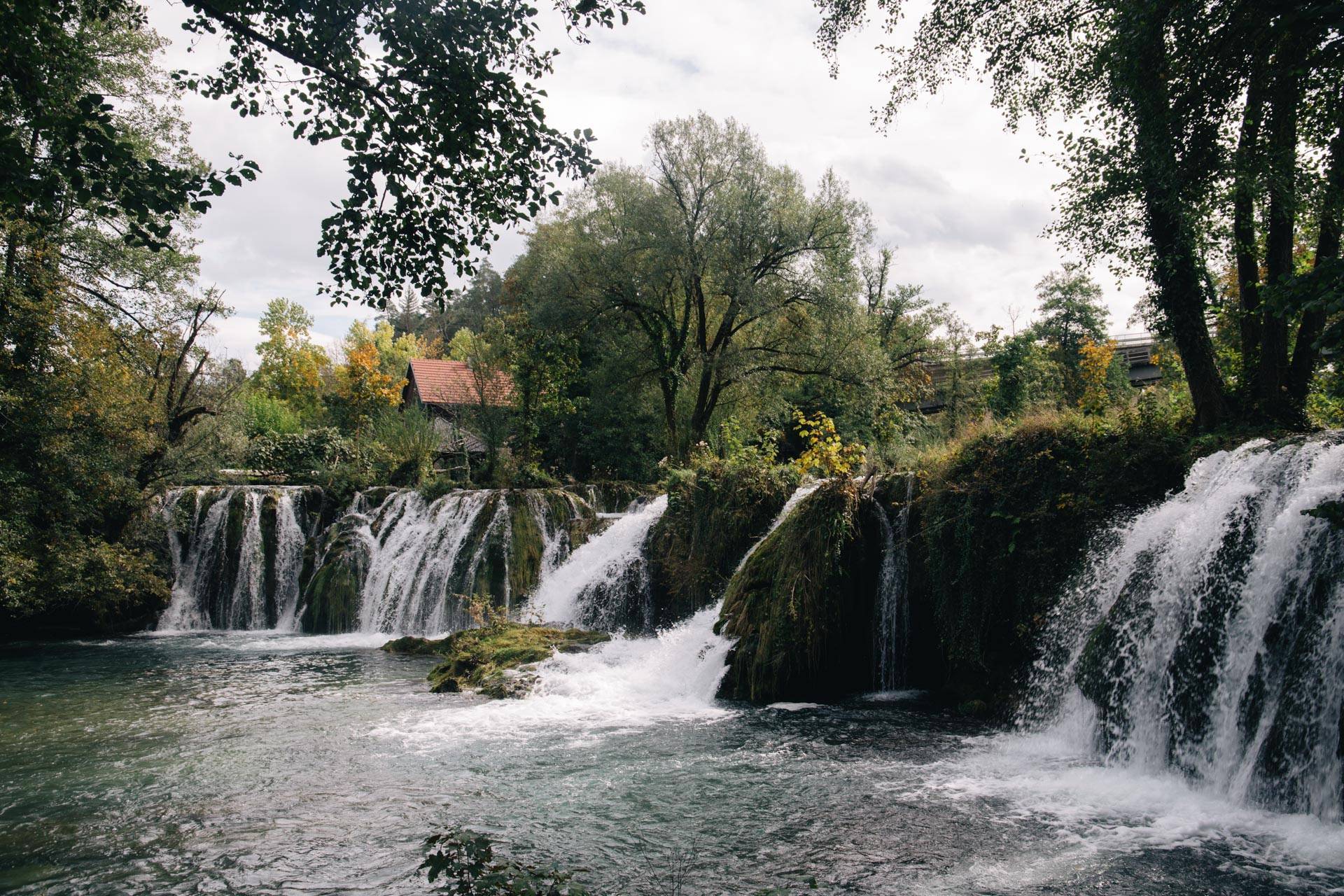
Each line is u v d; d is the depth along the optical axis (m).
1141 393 13.62
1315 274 6.51
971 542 12.02
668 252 29.14
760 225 29.77
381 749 9.95
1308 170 10.77
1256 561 8.18
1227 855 6.49
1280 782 7.29
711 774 8.87
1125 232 12.91
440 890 6.07
